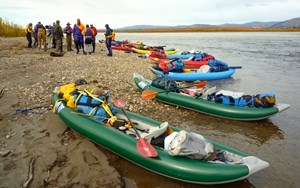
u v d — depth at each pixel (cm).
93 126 395
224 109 537
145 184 321
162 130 360
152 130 366
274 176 351
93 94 425
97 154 366
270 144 446
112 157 371
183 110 586
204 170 304
